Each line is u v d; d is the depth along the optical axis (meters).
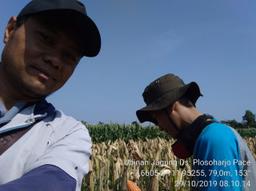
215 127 0.83
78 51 0.45
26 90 0.42
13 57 0.42
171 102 0.92
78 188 0.38
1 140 0.39
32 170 0.35
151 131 7.78
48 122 0.41
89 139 0.43
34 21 0.42
